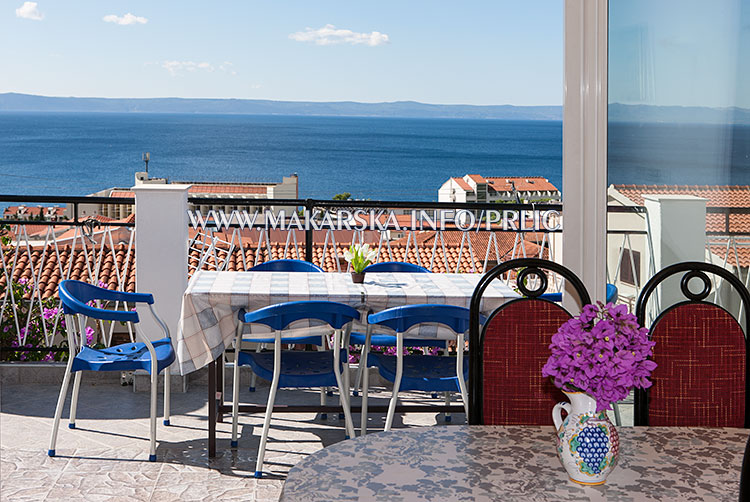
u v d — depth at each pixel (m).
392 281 3.94
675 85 3.01
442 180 76.12
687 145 3.02
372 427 4.08
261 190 46.78
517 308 2.17
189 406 4.35
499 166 75.75
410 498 1.40
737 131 2.94
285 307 3.22
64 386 3.62
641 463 1.58
